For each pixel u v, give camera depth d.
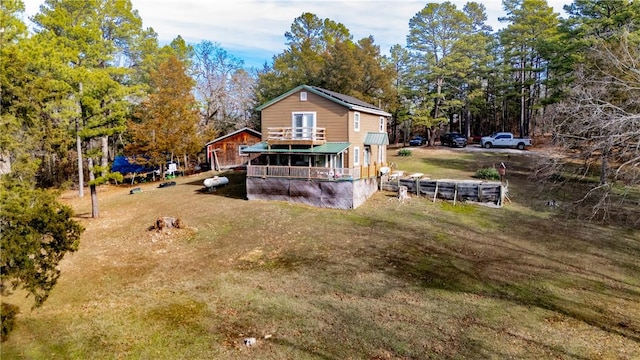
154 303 11.40
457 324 9.92
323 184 22.45
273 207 22.39
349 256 15.05
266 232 18.22
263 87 46.06
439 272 13.46
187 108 36.19
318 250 15.78
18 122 10.48
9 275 8.81
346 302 11.23
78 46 23.20
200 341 9.30
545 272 13.41
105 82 21.16
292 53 46.16
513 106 52.44
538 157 23.34
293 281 12.84
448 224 19.00
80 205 26.02
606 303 11.13
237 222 19.78
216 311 10.82
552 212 20.42
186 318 10.43
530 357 8.47
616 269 13.61
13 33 16.81
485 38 46.50
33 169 10.96
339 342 9.14
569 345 8.94
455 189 22.81
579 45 26.06
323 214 20.91
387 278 12.97
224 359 8.55
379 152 30.06
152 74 34.44
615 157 15.87
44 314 10.85
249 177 24.56
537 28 41.00
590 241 16.42
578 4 29.06
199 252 15.96
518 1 42.44
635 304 11.07
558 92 29.86
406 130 52.62
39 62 17.58
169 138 33.34
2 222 8.88
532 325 9.86
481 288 12.17
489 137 42.72
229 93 48.78
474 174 28.61
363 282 12.66
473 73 46.28
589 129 14.92
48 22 22.83
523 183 25.91
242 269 14.05
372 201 23.28
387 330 9.63
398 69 50.16
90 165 29.98
